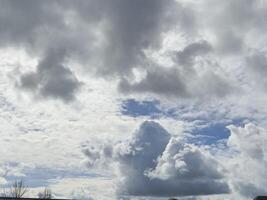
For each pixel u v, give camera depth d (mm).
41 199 170875
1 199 162000
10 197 163500
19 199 164750
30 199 167750
